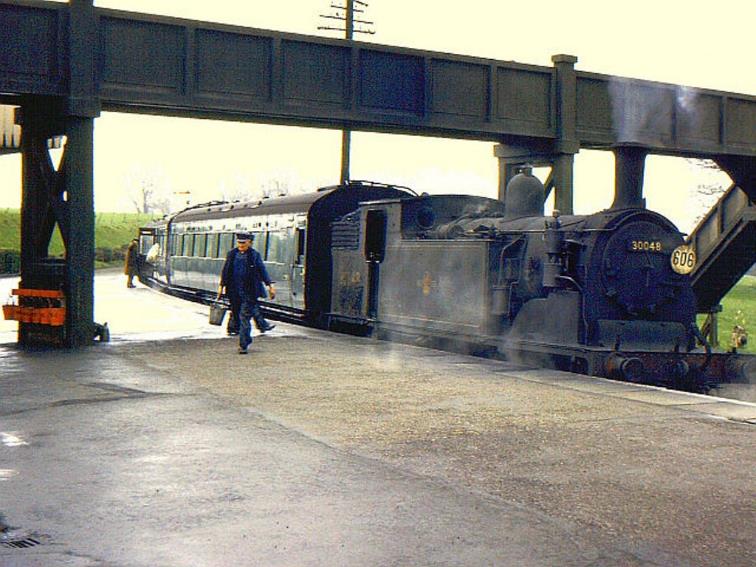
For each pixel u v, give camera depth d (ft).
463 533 16.29
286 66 52.44
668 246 42.52
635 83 64.95
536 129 60.80
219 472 20.57
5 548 15.20
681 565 14.79
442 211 54.44
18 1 44.47
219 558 14.80
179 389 32.60
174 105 48.73
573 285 41.14
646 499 18.67
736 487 19.66
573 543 15.80
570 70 61.67
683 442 24.20
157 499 18.30
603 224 41.22
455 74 57.93
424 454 22.62
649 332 41.29
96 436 24.39
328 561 14.73
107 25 47.01
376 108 55.42
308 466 21.24
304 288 64.80
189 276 98.32
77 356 42.50
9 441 23.71
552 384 34.76
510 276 45.01
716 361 41.73
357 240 58.85
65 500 18.19
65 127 46.65
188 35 48.85
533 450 23.16
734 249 80.48
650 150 66.64
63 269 47.62
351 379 35.53
